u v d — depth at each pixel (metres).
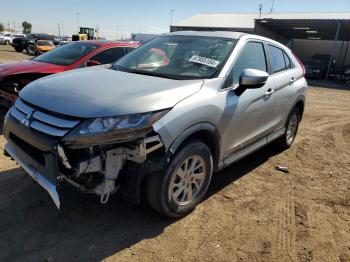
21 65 6.21
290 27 28.58
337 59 34.19
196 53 3.99
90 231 3.21
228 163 3.95
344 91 17.33
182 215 3.51
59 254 2.88
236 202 3.92
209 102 3.35
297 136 6.92
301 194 4.25
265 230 3.41
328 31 28.20
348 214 3.84
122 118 2.76
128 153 2.84
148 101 2.94
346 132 7.61
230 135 3.81
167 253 2.98
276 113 4.85
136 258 2.90
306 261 3.01
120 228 3.28
